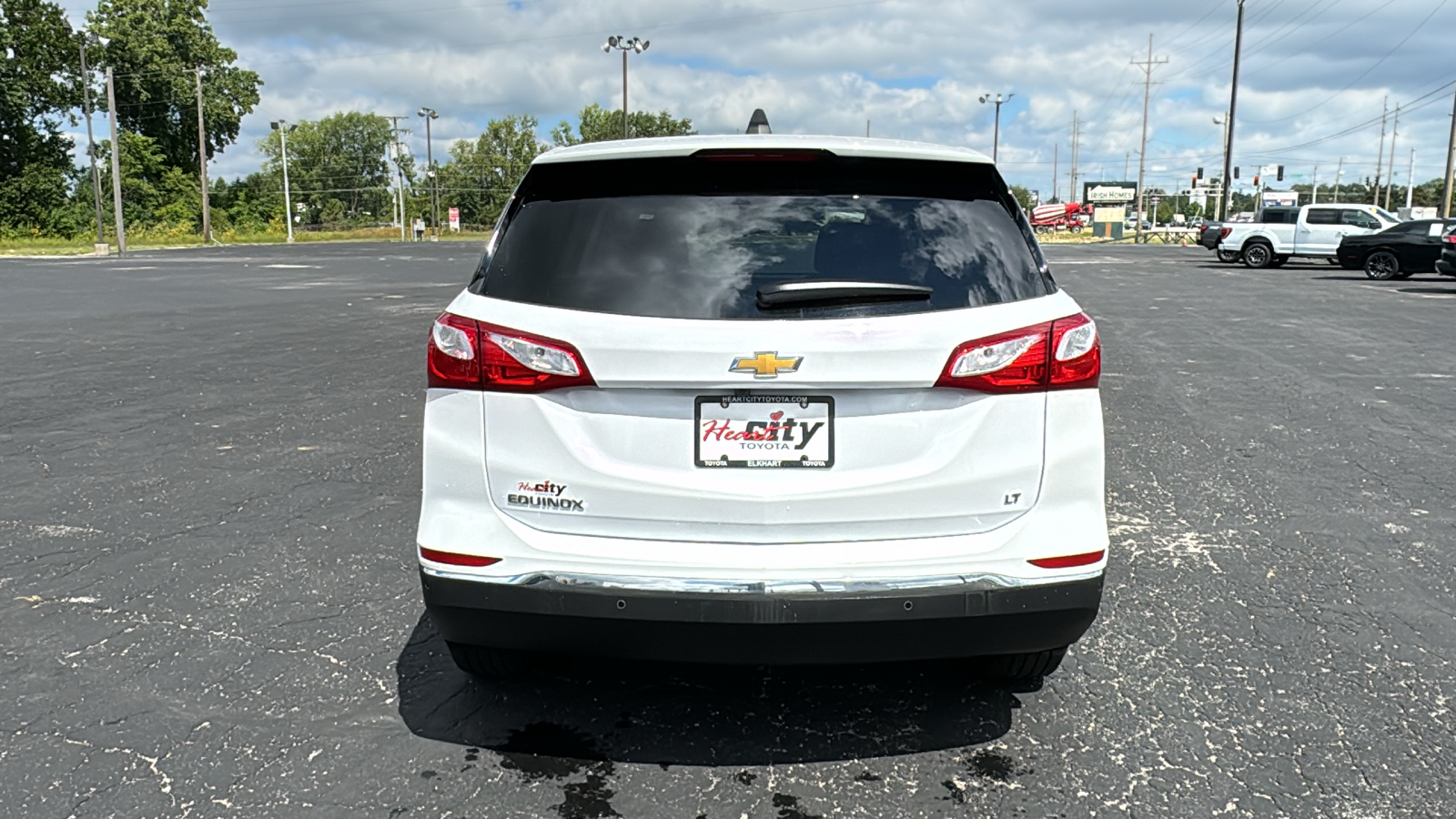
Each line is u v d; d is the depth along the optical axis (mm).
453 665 3504
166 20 82750
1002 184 2869
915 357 2514
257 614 3939
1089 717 3127
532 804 2656
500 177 134125
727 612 2521
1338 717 3119
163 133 84688
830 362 2486
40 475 5965
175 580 4305
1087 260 34156
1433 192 137000
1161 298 17891
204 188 64938
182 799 2678
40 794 2697
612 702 3234
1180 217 125938
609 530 2605
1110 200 124812
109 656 3562
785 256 2609
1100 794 2703
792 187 2738
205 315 15133
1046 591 2617
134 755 2900
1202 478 5879
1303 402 8117
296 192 134625
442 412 2674
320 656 3570
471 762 2875
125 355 10820
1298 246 28812
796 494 2549
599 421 2576
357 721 3107
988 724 3082
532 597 2586
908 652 2633
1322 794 2691
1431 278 24062
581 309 2574
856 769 2834
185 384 9023
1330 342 11734
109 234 69750
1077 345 2637
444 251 47062
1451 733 3016
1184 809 2625
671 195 2727
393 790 2727
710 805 2654
